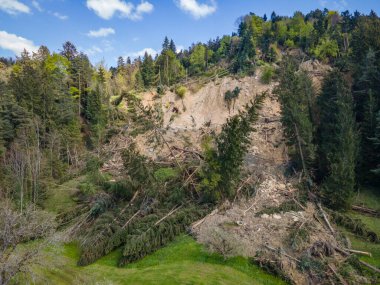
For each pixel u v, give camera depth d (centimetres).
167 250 1978
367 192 2553
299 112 2597
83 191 2750
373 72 2756
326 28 6041
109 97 5459
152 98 4841
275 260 1773
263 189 2511
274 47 5872
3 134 3703
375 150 2556
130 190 2570
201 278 1641
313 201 2389
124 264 1914
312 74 4269
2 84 4169
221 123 4131
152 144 3416
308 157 2628
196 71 6394
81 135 4412
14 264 1298
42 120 4075
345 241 1950
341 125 2453
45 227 1457
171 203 2361
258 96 2259
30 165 2873
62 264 1716
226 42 7394
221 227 2070
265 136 3475
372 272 1709
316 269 1692
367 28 3316
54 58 5528
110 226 2158
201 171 2452
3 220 1380
